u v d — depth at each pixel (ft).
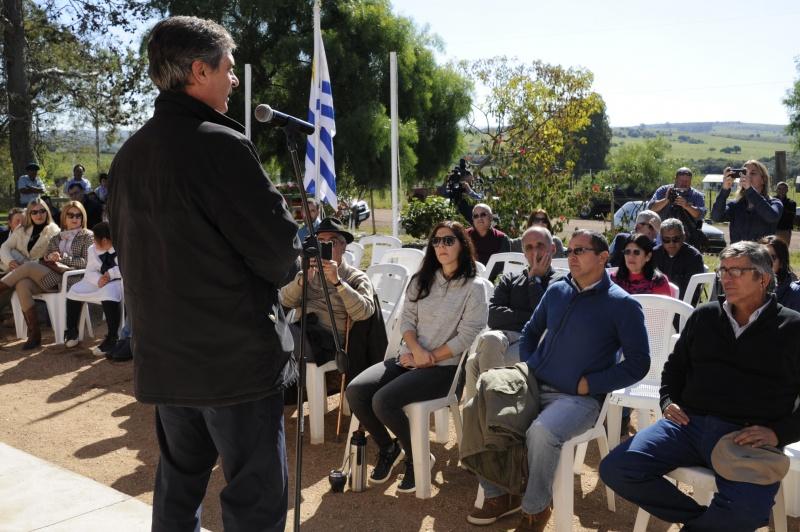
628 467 10.25
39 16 59.16
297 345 15.31
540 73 53.21
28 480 12.17
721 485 9.69
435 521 11.90
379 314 15.33
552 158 37.91
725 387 10.30
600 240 11.92
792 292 13.65
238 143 6.75
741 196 23.93
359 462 13.01
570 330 11.98
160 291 6.92
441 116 66.08
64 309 24.39
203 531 10.48
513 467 11.23
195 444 7.74
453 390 13.44
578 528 11.62
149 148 6.80
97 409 17.94
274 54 54.70
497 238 25.05
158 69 6.86
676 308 14.24
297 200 46.26
